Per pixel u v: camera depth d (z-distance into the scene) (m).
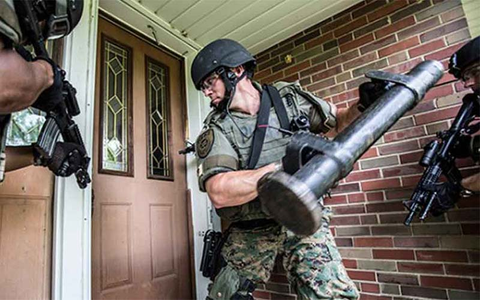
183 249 1.80
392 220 1.51
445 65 1.46
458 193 1.18
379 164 1.58
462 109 1.24
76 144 0.93
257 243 1.06
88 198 1.22
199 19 1.83
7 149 0.79
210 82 1.09
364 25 1.76
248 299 1.01
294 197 0.34
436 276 1.35
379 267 1.52
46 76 0.60
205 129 1.06
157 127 1.84
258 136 1.00
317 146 0.42
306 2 1.76
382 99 0.52
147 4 1.67
